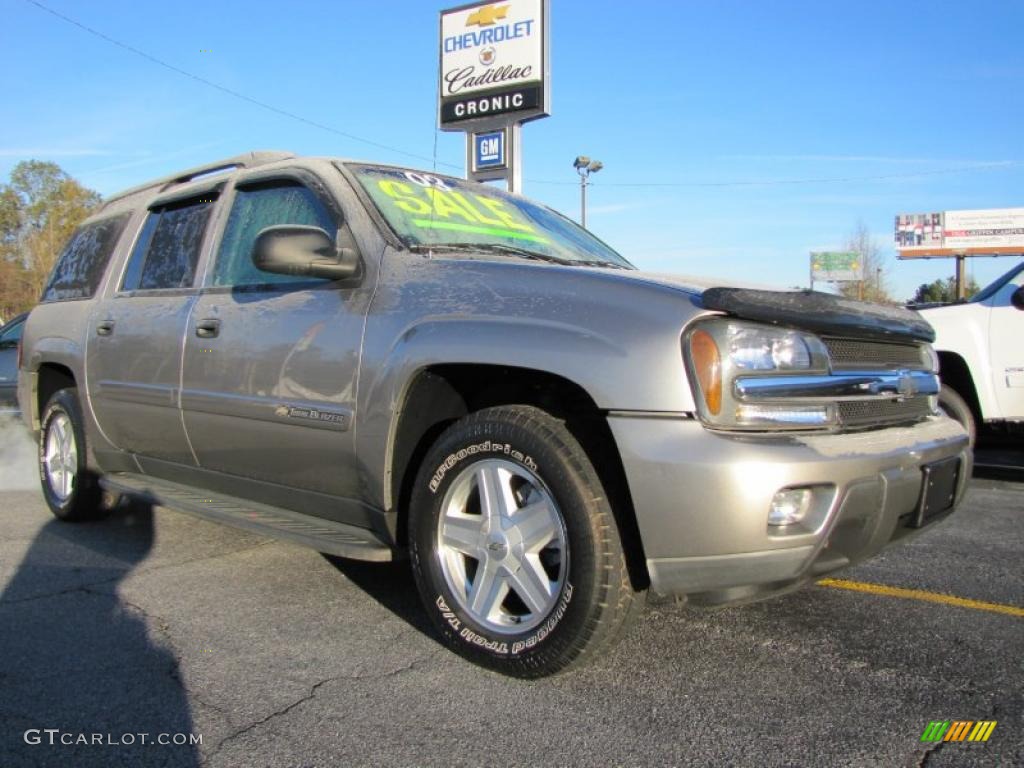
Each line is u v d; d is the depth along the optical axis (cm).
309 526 331
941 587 366
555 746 229
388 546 304
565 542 253
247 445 348
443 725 241
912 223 5688
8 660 286
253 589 363
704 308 245
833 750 226
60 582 373
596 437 262
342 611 335
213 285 384
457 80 1652
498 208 391
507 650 265
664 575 240
